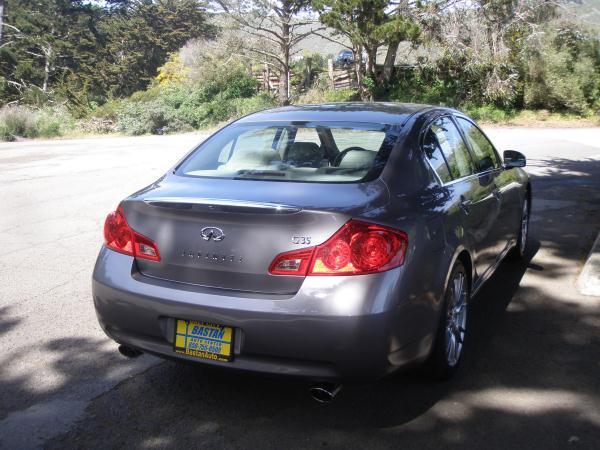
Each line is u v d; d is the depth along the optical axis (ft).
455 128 14.58
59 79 143.02
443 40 96.02
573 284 17.42
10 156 59.26
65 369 12.62
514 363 12.50
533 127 87.25
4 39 164.25
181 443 9.87
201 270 10.11
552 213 26.96
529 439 9.75
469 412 10.62
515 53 94.58
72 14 184.85
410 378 11.87
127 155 58.90
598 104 93.81
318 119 13.12
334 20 95.76
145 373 12.41
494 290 17.01
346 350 9.20
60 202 32.27
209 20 195.93
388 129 12.27
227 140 13.24
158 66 190.08
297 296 9.34
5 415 10.80
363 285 9.27
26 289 17.79
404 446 9.64
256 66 131.95
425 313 10.17
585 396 11.10
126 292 10.48
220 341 9.82
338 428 10.23
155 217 10.56
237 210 9.73
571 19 95.35
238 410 10.89
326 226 9.44
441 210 11.24
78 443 9.89
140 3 195.11
